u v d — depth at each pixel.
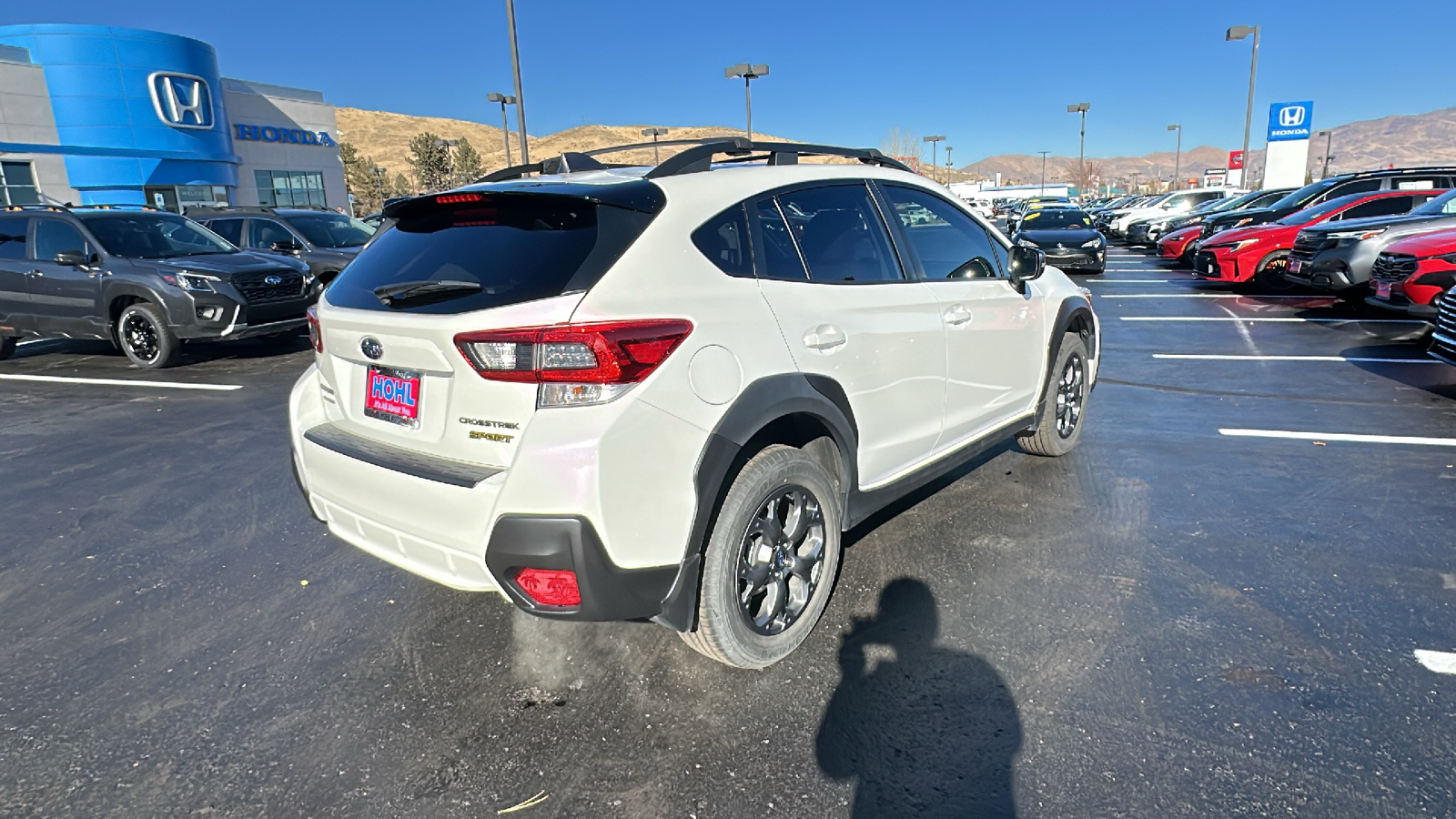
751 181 2.77
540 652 2.85
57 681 2.77
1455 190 9.70
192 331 8.20
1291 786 2.08
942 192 3.76
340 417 2.78
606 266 2.24
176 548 3.84
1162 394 6.22
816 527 2.81
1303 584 3.11
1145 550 3.46
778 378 2.52
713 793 2.15
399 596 3.30
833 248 2.96
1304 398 5.96
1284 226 12.25
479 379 2.22
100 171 29.45
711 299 2.41
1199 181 58.84
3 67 27.30
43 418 6.48
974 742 2.31
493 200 2.50
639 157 32.94
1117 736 2.30
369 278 2.68
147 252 8.67
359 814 2.13
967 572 3.31
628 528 2.18
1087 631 2.85
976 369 3.58
